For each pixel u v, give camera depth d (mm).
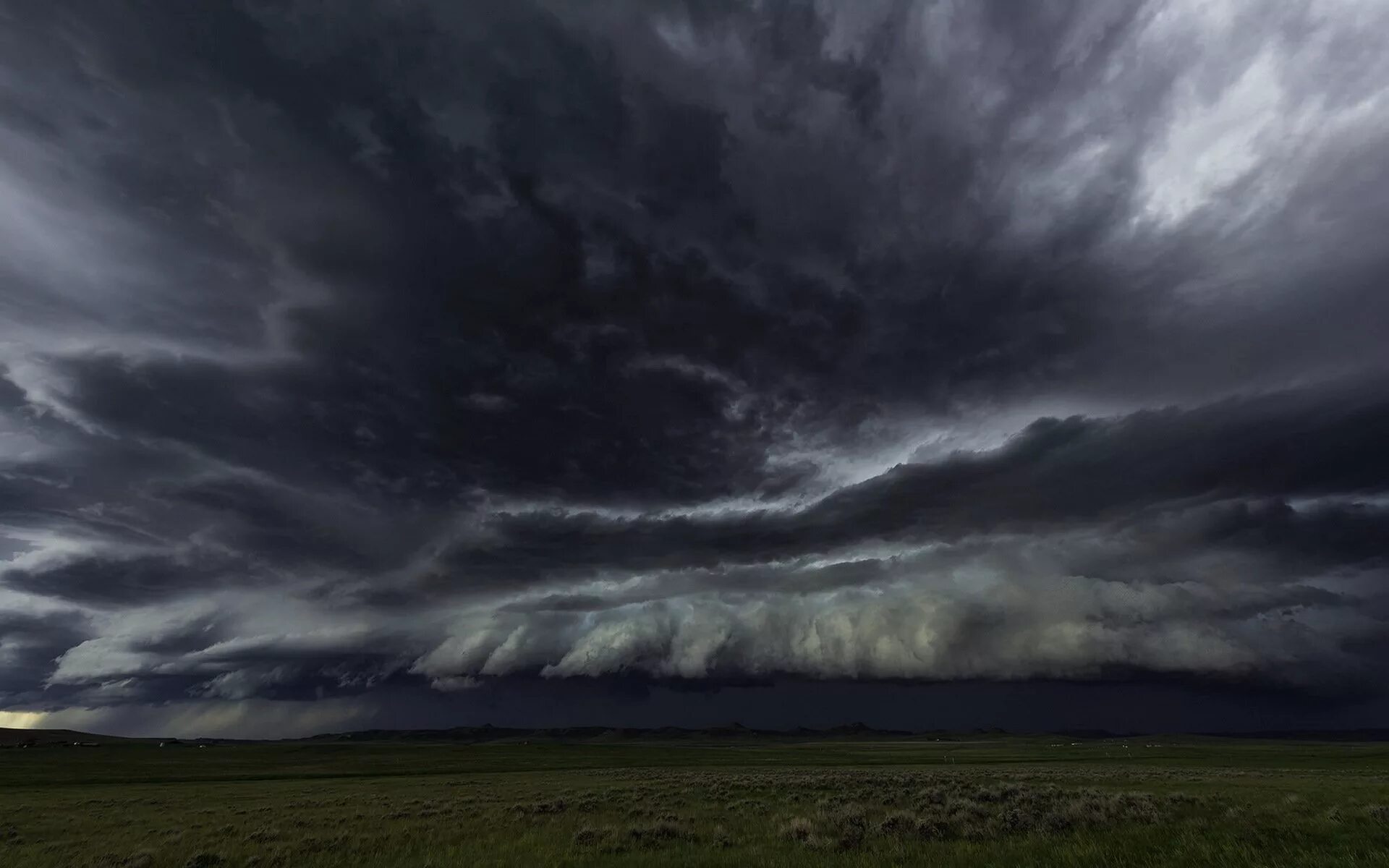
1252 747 158250
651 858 16578
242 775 76938
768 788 37844
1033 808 23078
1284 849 15328
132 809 38281
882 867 14766
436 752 146250
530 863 16609
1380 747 159000
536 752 146625
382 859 18312
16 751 118250
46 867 20438
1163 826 18688
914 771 59531
